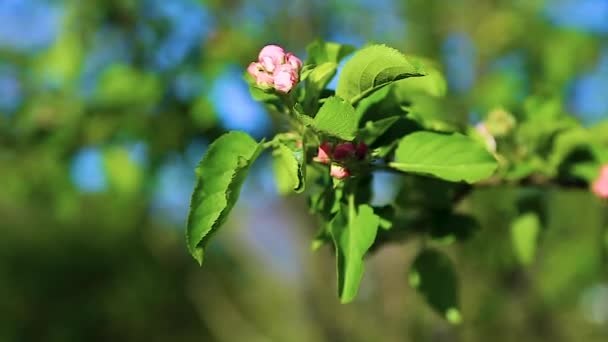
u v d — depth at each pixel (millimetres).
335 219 534
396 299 1503
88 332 2846
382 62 509
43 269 2805
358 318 1528
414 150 551
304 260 1475
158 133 925
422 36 1500
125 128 930
